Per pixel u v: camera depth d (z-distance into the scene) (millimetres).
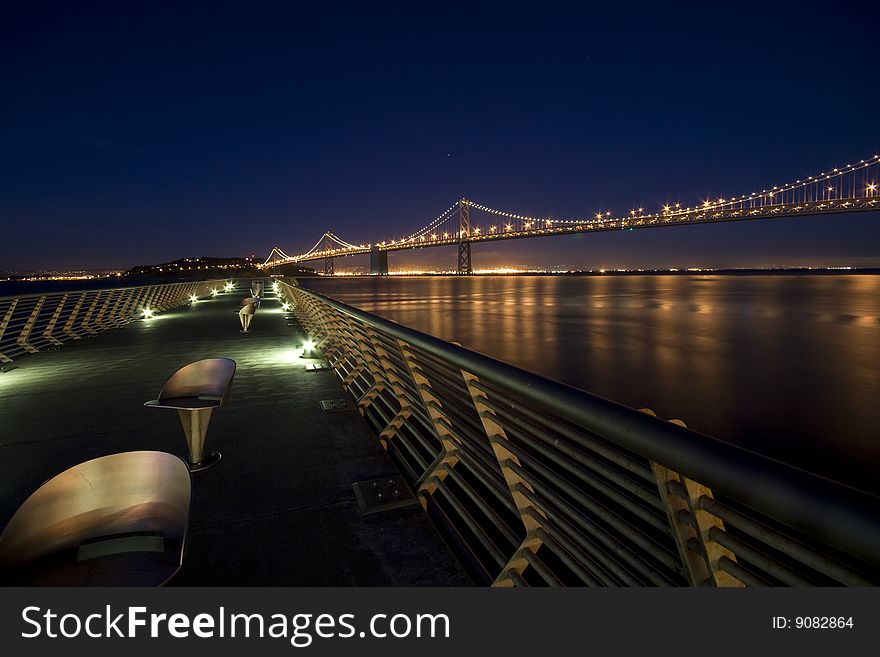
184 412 3020
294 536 2328
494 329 34250
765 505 808
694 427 12320
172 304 19547
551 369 20172
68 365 6926
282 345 8625
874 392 16219
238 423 4082
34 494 1392
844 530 688
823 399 15305
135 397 5082
